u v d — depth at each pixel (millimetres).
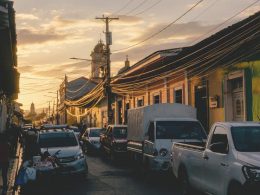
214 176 9438
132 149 19203
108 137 25000
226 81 21000
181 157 11852
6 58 15461
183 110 18016
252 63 18750
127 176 17328
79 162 16141
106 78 37781
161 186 14430
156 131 15984
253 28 15961
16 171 19344
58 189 14266
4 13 10102
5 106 37531
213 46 19016
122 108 43688
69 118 90875
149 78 31797
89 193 13234
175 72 25938
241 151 8727
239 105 20391
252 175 7871
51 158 15312
